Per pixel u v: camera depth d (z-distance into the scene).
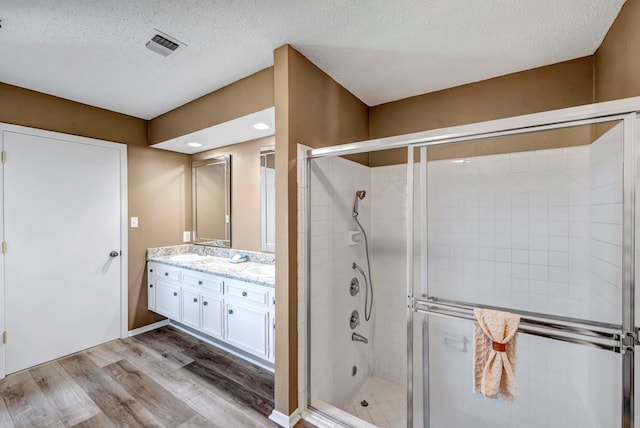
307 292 1.86
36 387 2.09
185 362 2.46
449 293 2.07
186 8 1.43
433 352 1.89
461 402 1.90
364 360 2.45
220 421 1.76
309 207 1.87
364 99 2.48
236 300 2.36
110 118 2.86
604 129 1.45
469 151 2.00
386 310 2.48
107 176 2.84
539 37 1.63
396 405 2.17
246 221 2.99
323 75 2.02
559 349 1.75
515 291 1.92
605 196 1.49
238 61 1.94
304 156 1.82
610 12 1.42
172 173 3.41
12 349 2.27
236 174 3.07
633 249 1.19
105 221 2.83
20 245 2.32
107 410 1.85
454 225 2.06
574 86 1.84
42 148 2.43
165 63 1.97
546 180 1.83
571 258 1.77
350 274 2.30
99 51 1.81
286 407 1.72
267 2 1.39
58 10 1.43
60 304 2.54
